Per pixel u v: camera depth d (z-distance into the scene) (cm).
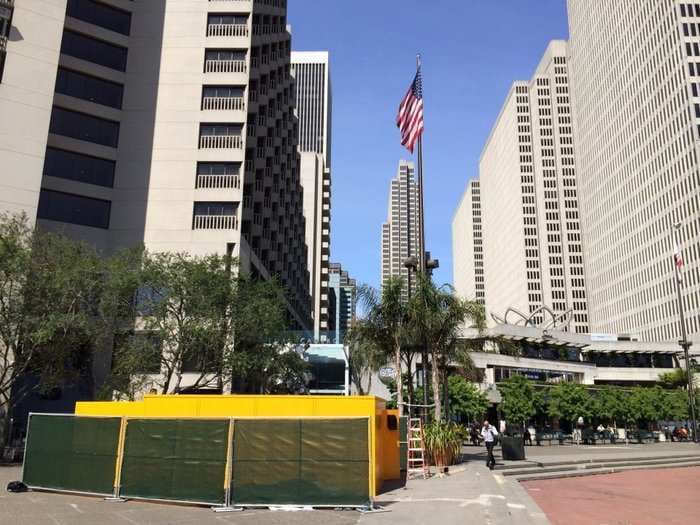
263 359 3059
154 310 2867
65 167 4228
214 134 4456
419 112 2559
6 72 3831
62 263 2698
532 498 1474
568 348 8506
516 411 4650
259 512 1134
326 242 11756
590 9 16075
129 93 4522
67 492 1358
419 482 1666
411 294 2433
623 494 1705
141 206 4303
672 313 11594
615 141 14425
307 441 1193
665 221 12019
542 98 18000
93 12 4538
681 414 5572
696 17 11838
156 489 1248
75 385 3491
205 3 4691
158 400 1551
